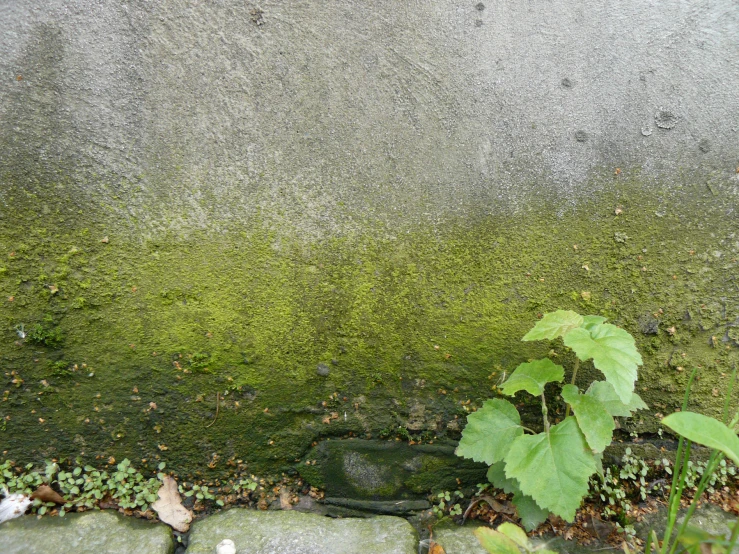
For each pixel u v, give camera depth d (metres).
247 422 1.74
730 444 1.18
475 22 1.67
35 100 1.57
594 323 1.54
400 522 1.72
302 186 1.68
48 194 1.60
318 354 1.73
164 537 1.62
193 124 1.63
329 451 1.78
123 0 1.57
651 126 1.70
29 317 1.62
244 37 1.62
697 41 1.68
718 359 1.77
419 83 1.68
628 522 1.72
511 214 1.72
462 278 1.74
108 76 1.59
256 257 1.69
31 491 1.65
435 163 1.71
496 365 1.76
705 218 1.73
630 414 1.72
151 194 1.64
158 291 1.67
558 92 1.70
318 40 1.65
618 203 1.73
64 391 1.67
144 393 1.69
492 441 1.60
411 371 1.76
